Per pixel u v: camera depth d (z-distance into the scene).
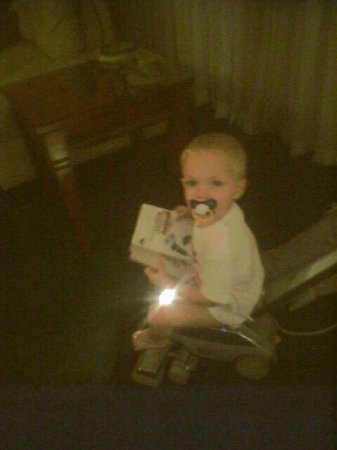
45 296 1.41
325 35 1.51
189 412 1.09
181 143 1.52
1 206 1.71
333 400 1.08
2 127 1.63
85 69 1.47
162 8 2.14
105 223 1.65
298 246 1.04
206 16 1.94
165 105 1.36
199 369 1.17
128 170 1.90
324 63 1.57
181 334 1.01
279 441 1.03
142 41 2.45
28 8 1.74
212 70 2.12
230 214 0.81
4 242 1.62
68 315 1.35
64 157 1.27
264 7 1.67
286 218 1.59
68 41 1.70
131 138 1.91
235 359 1.05
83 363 1.22
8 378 1.20
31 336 1.30
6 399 1.15
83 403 1.13
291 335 1.22
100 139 1.32
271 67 1.78
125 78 1.36
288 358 1.17
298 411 1.07
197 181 0.77
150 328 1.05
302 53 1.59
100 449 1.04
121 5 2.36
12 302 1.40
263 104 1.92
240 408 1.09
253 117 1.96
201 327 0.93
